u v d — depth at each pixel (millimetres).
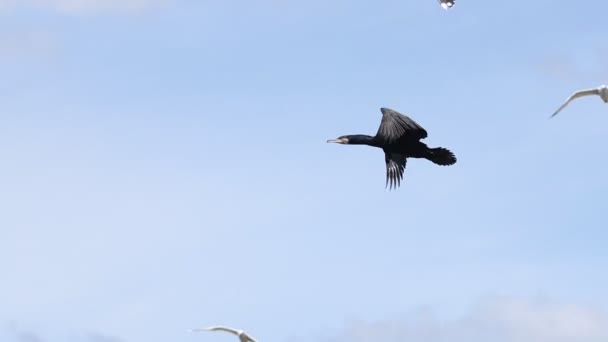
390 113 28625
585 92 18969
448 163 28781
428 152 28688
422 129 28188
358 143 28938
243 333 15984
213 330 16031
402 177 28766
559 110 19188
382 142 28734
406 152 28703
